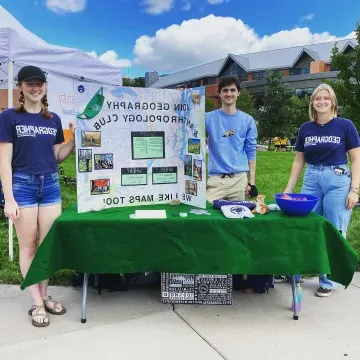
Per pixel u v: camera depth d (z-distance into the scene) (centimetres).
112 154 296
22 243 273
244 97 3594
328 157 309
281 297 325
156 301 315
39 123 263
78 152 281
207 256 268
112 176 298
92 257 267
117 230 266
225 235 266
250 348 250
